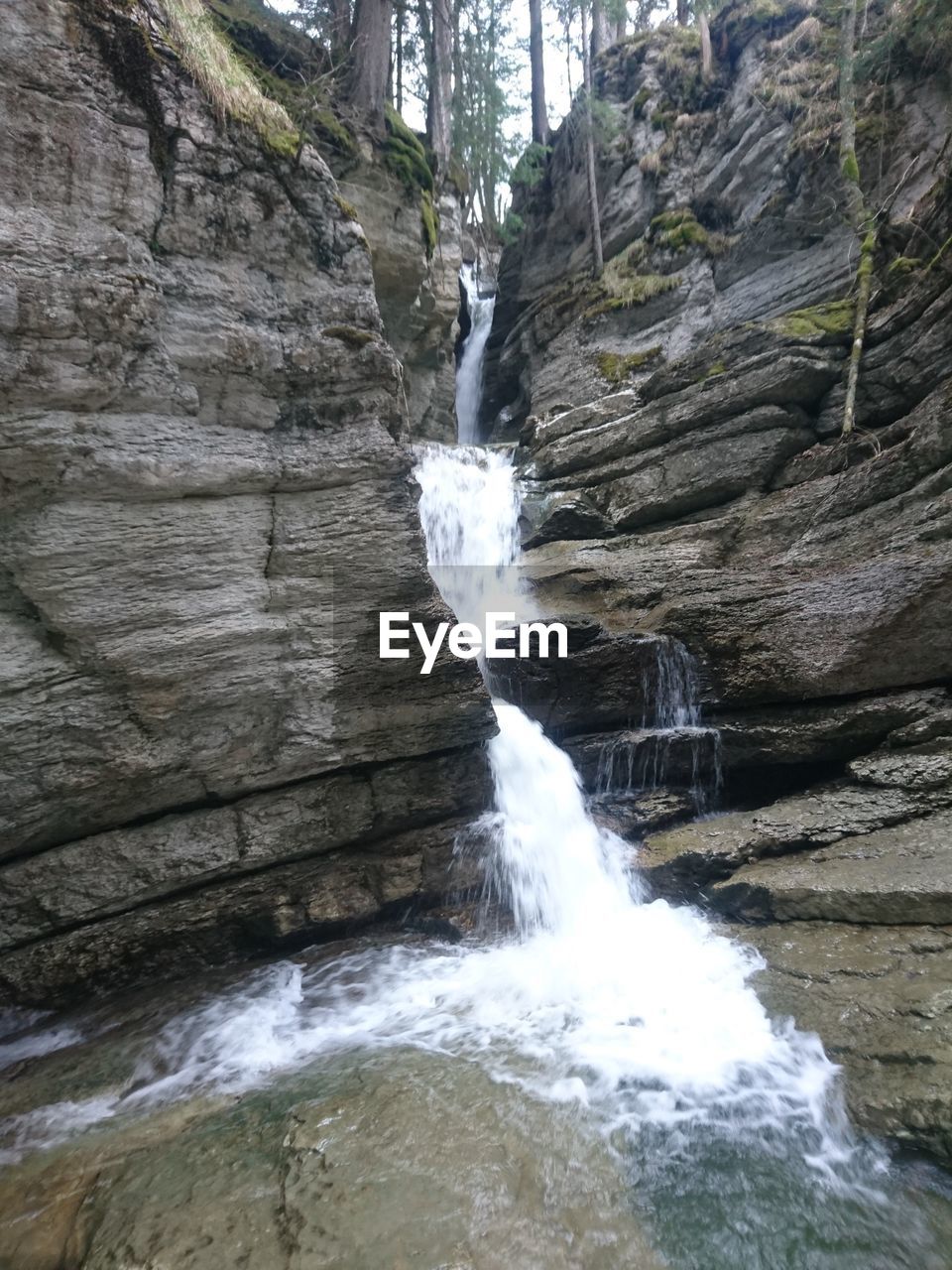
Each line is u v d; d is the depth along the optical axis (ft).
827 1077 13.78
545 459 41.34
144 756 17.90
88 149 17.81
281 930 19.93
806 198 42.78
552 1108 13.58
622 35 71.46
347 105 41.11
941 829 20.15
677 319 48.11
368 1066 15.20
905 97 40.47
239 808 19.49
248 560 19.36
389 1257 10.43
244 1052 16.17
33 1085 15.38
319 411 20.80
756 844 21.68
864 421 32.83
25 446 16.57
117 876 17.98
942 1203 11.48
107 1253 10.80
